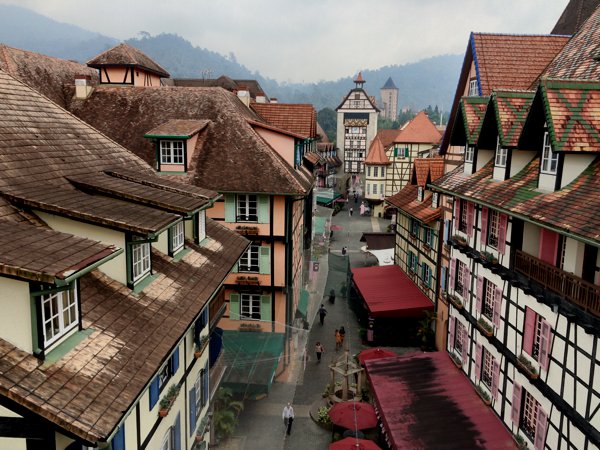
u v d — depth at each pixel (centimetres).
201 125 2645
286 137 2828
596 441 1195
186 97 2909
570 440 1317
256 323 2550
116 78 3425
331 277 4150
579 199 1254
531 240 1611
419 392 2003
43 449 732
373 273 3844
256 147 2631
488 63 2269
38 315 772
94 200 1189
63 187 1205
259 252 2584
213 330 1850
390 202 4088
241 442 2020
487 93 2206
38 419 719
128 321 1052
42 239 852
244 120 2756
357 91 10675
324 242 4725
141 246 1234
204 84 7769
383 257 4481
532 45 2319
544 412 1449
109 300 1067
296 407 2434
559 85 1380
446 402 1916
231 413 2000
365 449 1844
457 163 2500
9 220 952
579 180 1330
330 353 3052
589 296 1229
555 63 2047
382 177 7675
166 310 1193
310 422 2312
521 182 1581
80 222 1091
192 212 1336
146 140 2766
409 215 3503
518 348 1612
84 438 718
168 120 2805
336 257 4506
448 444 1664
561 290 1346
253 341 2419
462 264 2148
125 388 859
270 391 2458
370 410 2159
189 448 1502
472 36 2323
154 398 1175
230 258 1800
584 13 2548
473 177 1944
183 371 1412
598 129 1327
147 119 2848
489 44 2311
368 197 7781
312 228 4322
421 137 7506
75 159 1383
